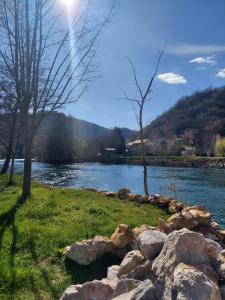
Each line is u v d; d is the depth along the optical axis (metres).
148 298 4.57
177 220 8.59
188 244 5.12
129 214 12.70
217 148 113.31
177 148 121.56
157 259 5.44
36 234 9.39
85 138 132.12
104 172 62.66
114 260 7.99
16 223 10.55
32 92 15.12
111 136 122.69
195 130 142.50
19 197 14.88
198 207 10.38
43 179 47.69
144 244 6.25
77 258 7.81
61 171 64.69
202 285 4.25
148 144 114.00
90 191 18.64
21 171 54.53
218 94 167.25
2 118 27.36
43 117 16.20
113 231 10.16
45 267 7.66
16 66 14.69
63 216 11.74
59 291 6.72
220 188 36.62
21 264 7.68
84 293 5.44
